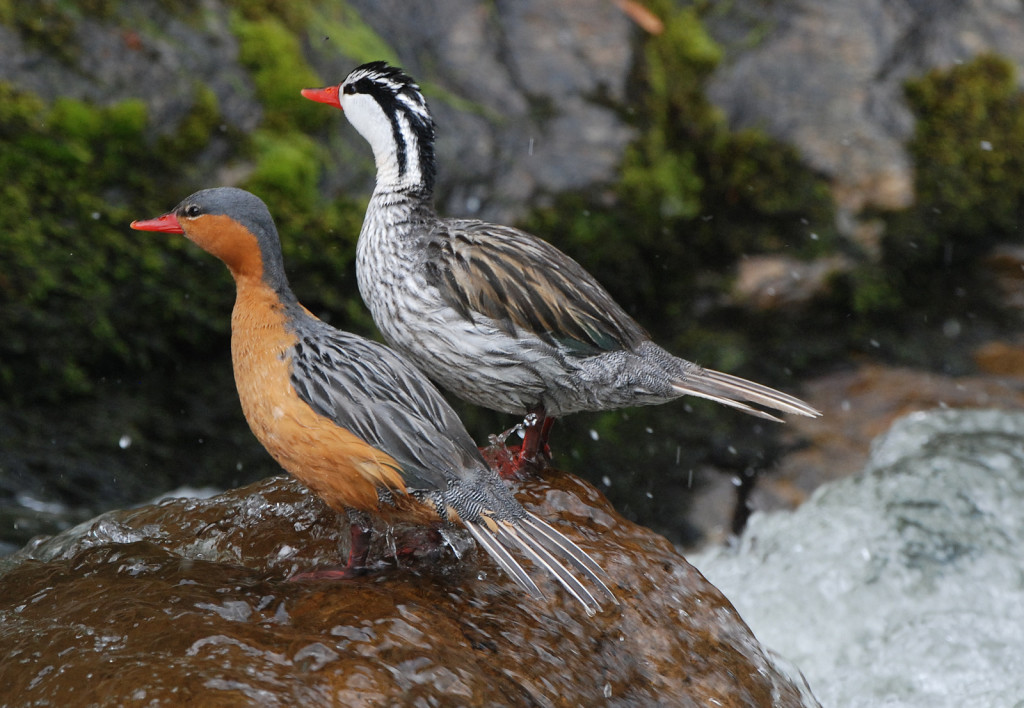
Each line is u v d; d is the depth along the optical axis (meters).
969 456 12.88
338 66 13.83
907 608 11.23
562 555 6.82
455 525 6.62
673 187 15.12
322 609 6.20
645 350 8.68
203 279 12.43
